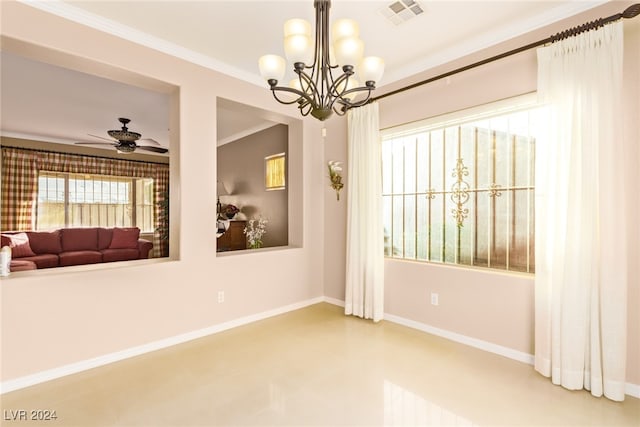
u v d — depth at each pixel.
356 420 1.81
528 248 2.50
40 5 2.14
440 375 2.29
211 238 3.06
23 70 3.19
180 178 2.85
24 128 5.39
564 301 2.12
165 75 2.73
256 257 3.43
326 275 4.13
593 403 1.96
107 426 1.74
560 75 2.19
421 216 3.18
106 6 2.22
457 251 2.93
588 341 2.07
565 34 2.16
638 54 1.99
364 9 2.26
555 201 2.19
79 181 6.44
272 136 5.17
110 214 6.83
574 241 2.09
